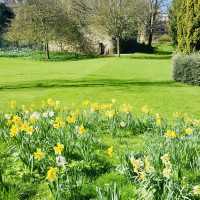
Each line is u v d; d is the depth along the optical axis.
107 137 10.50
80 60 51.78
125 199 6.31
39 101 18.91
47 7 58.53
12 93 21.47
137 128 11.07
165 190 5.79
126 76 30.62
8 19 70.94
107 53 65.69
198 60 24.39
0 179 6.84
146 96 20.47
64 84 25.52
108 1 59.88
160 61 46.78
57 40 62.12
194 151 7.83
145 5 70.31
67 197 6.24
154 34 89.06
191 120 10.62
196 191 5.97
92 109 11.30
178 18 28.39
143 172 6.23
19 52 63.06
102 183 7.00
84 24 69.50
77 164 7.64
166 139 8.34
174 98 19.83
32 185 7.00
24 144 8.24
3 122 10.73
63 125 8.65
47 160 7.70
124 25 59.47
